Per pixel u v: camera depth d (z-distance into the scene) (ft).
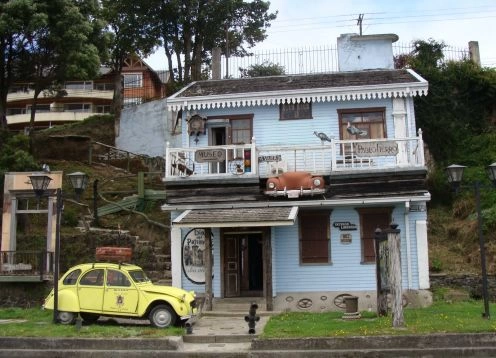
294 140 66.74
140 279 50.72
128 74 182.60
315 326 45.70
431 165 88.28
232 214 58.49
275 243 63.82
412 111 65.51
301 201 60.95
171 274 67.77
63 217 79.00
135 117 115.14
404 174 60.23
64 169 97.30
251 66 126.52
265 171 63.26
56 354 41.50
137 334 44.11
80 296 49.47
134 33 126.11
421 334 40.34
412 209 61.77
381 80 68.90
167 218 82.28
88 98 183.62
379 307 50.96
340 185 61.05
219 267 63.10
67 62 93.56
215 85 75.56
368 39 81.56
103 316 50.42
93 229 75.72
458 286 65.62
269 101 66.33
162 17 125.70
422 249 61.00
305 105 67.10
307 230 63.72
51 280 65.82
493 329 40.96
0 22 85.30
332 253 62.85
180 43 128.77
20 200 76.02
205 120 67.67
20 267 66.64
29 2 85.46
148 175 97.81
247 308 58.85
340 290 62.03
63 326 47.93
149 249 71.31
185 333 45.47
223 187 62.59
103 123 119.85
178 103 67.87
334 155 61.05
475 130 93.86
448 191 85.87
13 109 190.70
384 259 50.72
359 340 40.29
